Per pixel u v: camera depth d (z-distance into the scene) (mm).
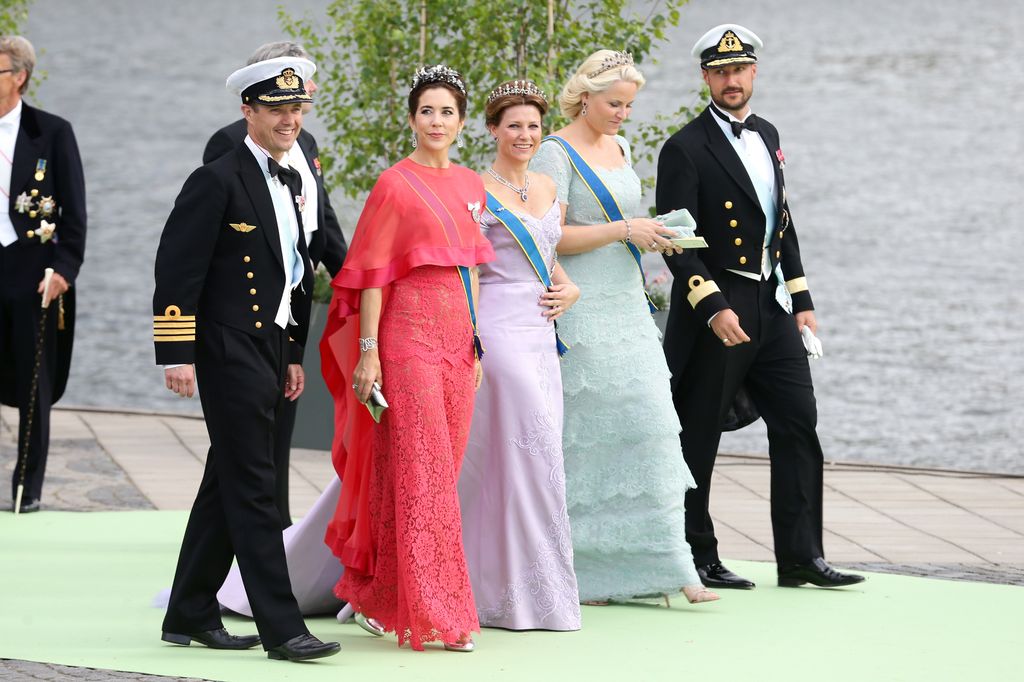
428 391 18156
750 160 22188
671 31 192250
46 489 28641
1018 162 106438
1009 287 64625
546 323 20016
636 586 20672
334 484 19703
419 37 33188
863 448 37969
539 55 32188
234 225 17422
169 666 16984
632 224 20641
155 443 33750
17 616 19406
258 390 17391
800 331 22781
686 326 22219
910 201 90188
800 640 18812
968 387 45969
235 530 17359
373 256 18188
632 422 20703
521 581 19375
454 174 18844
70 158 27453
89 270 67625
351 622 19797
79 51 182750
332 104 34781
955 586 22141
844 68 167625
